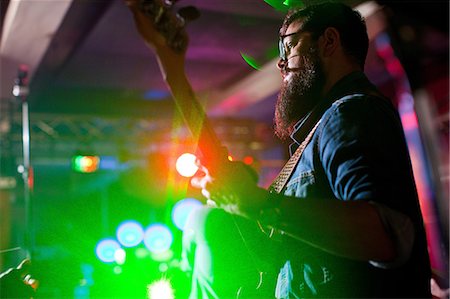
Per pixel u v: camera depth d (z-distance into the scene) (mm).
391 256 975
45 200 8344
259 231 1385
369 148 1021
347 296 1100
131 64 7418
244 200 970
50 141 8422
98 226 8477
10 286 1819
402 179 1027
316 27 1299
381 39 5863
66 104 8805
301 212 963
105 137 8766
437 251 5781
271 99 8539
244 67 7723
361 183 984
